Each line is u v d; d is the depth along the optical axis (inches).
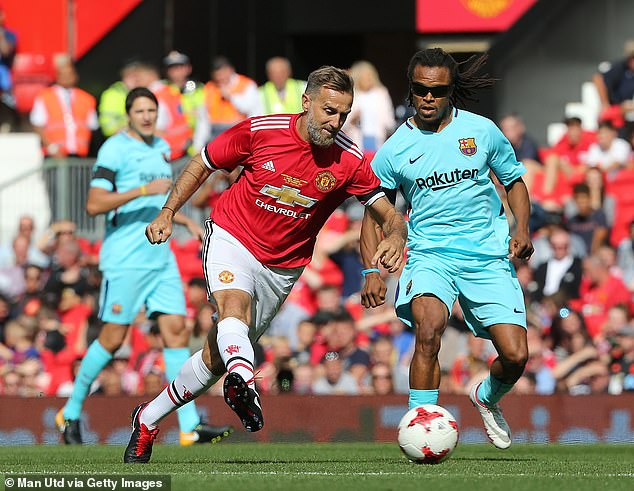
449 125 1029.2
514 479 807.1
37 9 2790.4
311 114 901.8
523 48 2447.1
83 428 1553.9
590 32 2449.6
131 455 985.5
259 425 841.5
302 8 2751.0
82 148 2395.4
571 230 2103.8
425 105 1005.2
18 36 2797.7
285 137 924.0
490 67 2439.7
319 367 1822.1
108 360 1425.9
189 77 2694.4
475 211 1035.9
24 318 1973.4
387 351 1824.6
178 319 1417.3
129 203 1402.6
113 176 1403.8
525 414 1567.4
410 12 2738.7
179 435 1507.1
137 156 1413.6
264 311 971.3
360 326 1900.8
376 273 991.0
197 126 2299.5
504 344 1031.0
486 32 2751.0
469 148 1024.9
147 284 1407.5
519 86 2438.5
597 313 1959.9
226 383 828.0
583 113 2436.0
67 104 2384.4
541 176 2203.5
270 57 2748.5
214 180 2107.5
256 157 929.5
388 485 759.1
